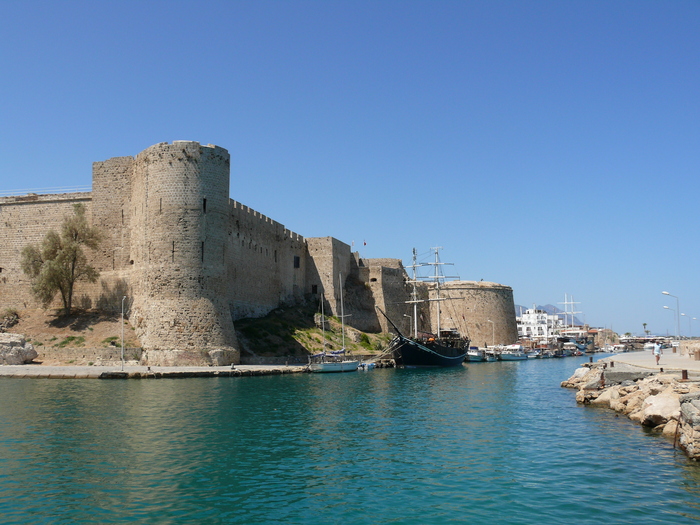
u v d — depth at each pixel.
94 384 41.62
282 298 79.94
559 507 16.44
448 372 66.81
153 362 51.84
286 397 37.44
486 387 47.59
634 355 70.50
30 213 65.88
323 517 15.84
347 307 89.19
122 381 43.66
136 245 58.62
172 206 54.53
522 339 150.62
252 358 58.25
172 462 20.84
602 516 15.71
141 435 24.97
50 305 62.75
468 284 109.12
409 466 20.77
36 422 27.31
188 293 53.69
